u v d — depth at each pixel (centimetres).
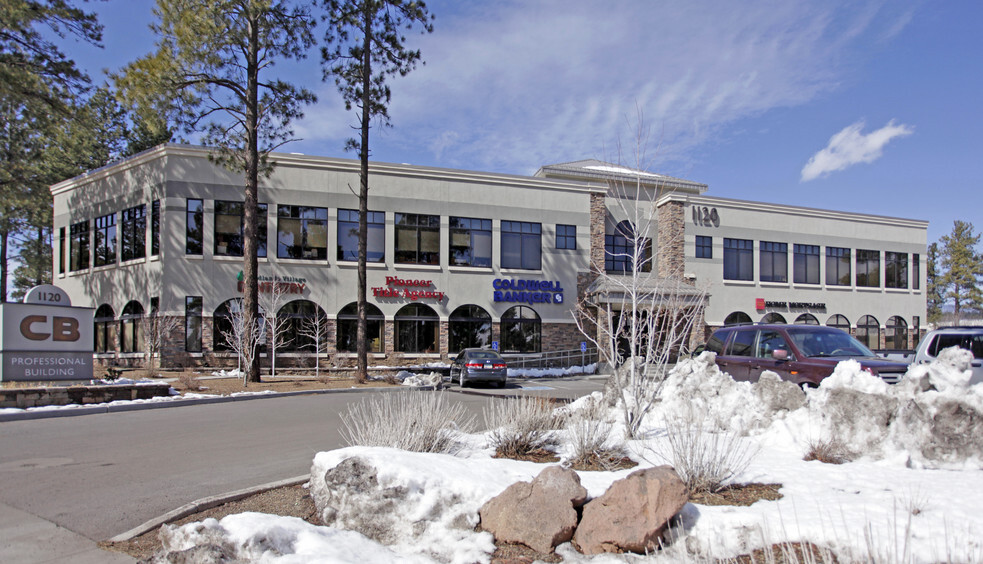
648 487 467
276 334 2708
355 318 2975
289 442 1041
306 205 2936
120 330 2933
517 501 491
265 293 2806
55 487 729
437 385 2302
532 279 3303
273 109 2259
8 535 561
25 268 5062
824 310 3903
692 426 802
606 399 1004
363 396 1870
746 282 3703
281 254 2877
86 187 3181
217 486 733
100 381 1709
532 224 3341
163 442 1038
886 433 692
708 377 947
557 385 2520
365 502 516
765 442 772
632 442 776
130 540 548
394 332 3034
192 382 1891
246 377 2039
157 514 624
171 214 2727
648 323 907
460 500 512
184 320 2703
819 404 754
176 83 2025
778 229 3831
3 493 702
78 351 1652
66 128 3800
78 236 3228
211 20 1952
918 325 4197
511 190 3303
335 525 521
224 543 443
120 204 2977
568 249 3384
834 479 596
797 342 1087
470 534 489
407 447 714
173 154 2748
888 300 4112
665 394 978
